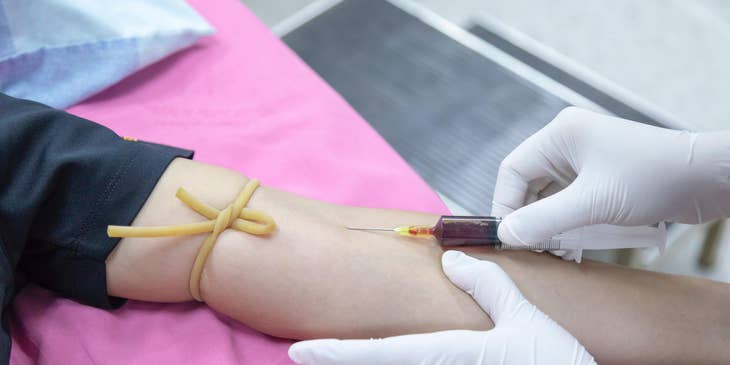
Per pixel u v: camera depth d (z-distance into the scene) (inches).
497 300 20.3
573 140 21.9
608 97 35.1
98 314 20.7
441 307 20.5
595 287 21.0
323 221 20.8
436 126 33.0
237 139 24.2
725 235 29.5
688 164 20.9
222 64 25.8
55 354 20.2
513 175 22.8
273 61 26.1
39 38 23.9
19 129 19.6
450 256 20.8
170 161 20.5
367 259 20.4
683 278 21.4
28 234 19.8
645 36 39.8
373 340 19.7
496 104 33.8
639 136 21.3
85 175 19.9
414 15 37.8
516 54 37.1
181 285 20.2
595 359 20.6
